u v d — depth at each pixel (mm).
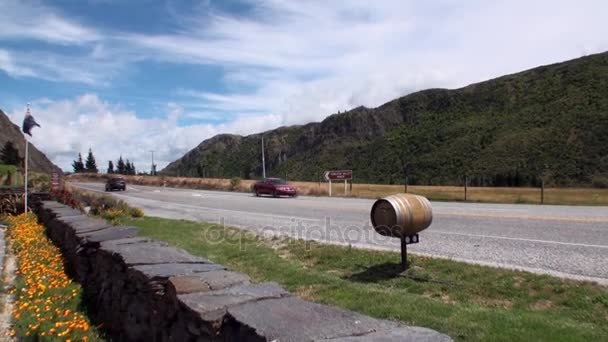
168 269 5211
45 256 10961
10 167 42688
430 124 135250
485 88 137875
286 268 8648
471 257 8898
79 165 132125
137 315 5434
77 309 7242
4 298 8164
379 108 187250
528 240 10742
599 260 8242
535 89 119750
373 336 2969
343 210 20750
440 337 2947
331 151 170250
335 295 6719
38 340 6012
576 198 29031
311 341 2926
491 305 6055
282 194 35188
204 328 3723
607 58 111500
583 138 85688
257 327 3205
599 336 4758
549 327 5004
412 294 6652
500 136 104688
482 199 29000
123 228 9148
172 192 45688
